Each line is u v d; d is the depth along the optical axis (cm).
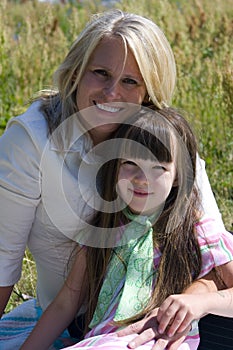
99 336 213
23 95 560
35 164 230
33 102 248
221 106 496
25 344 236
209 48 634
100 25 228
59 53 615
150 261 231
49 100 244
